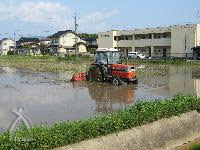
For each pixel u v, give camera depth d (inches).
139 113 383.6
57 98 681.0
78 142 318.0
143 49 2770.7
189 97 470.9
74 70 1525.6
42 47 3806.6
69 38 3548.2
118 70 899.4
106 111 542.6
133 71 905.5
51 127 319.6
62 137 305.0
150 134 375.2
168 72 1385.3
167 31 2518.5
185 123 424.5
